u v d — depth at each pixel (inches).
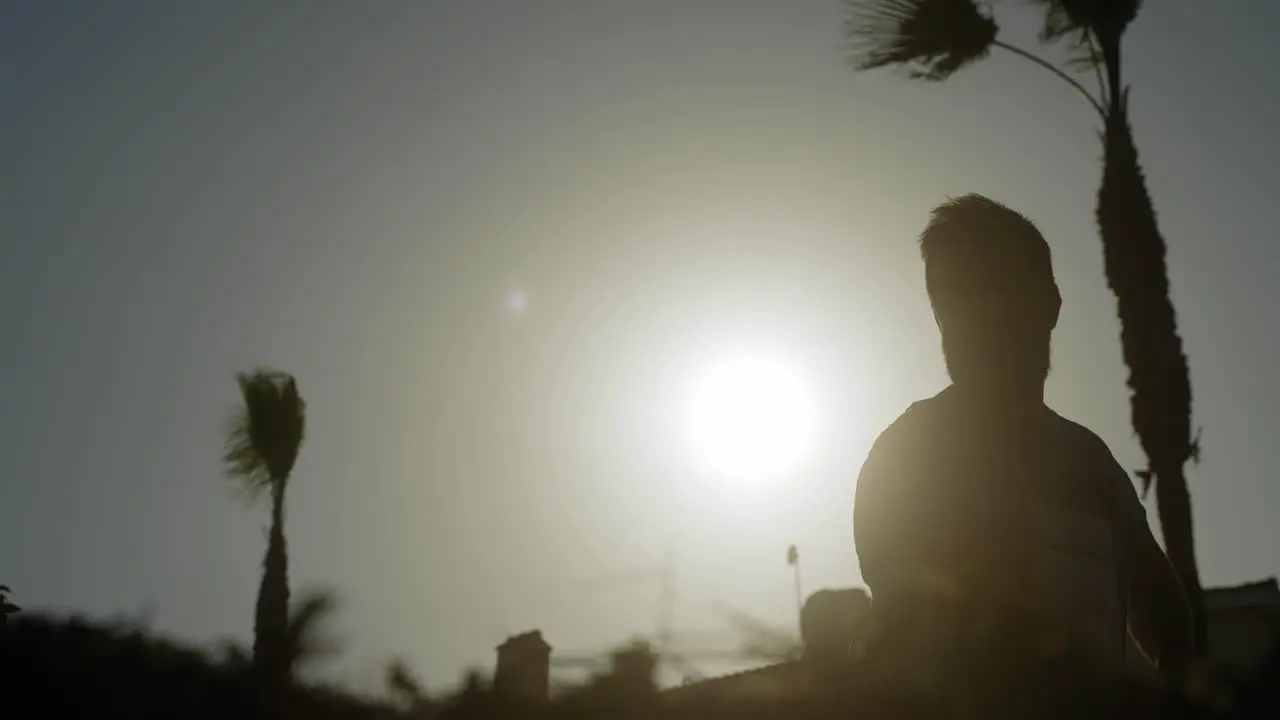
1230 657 42.2
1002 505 63.4
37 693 36.8
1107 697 43.4
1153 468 319.6
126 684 37.5
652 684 39.7
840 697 41.8
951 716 43.5
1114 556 68.4
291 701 38.8
